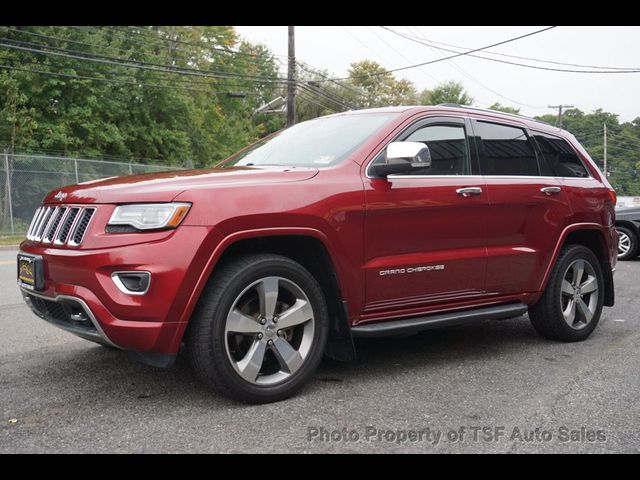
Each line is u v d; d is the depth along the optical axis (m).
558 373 4.46
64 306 3.63
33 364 4.55
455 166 4.73
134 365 4.49
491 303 4.93
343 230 3.97
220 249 3.50
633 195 71.00
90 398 3.79
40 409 3.61
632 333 5.86
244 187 3.66
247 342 3.74
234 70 40.25
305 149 4.61
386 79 70.88
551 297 5.29
